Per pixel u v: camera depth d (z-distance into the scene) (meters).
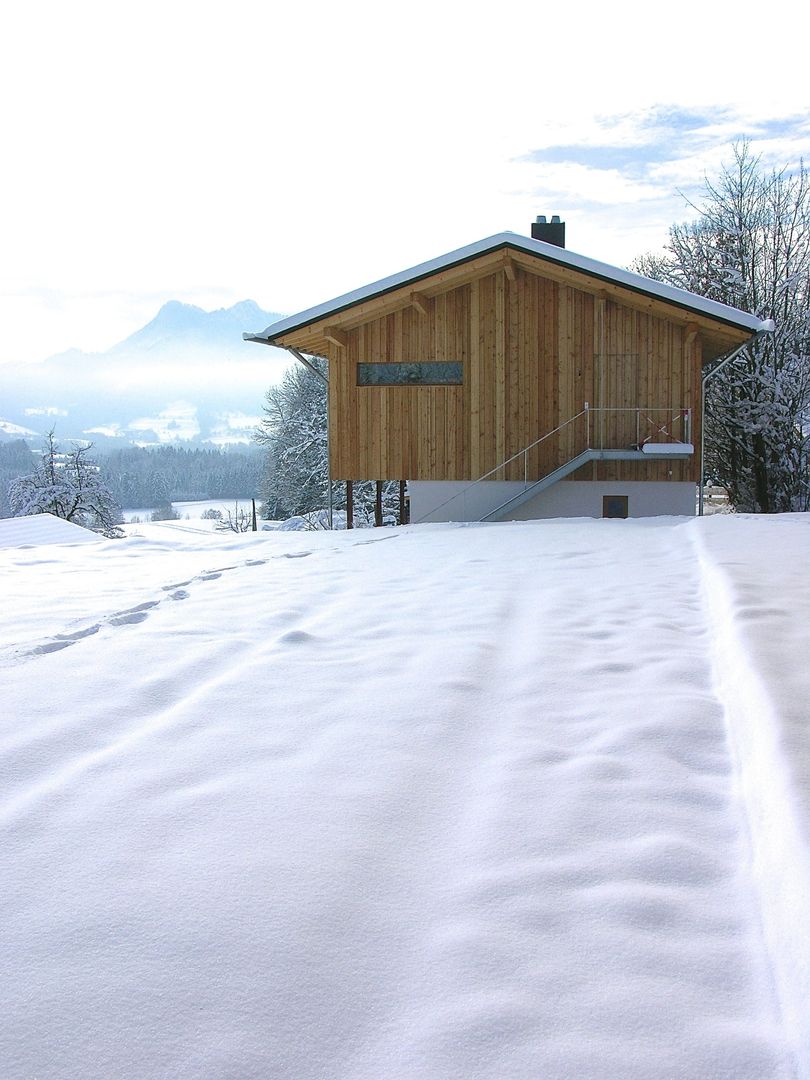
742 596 4.91
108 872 2.17
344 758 2.92
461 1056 1.52
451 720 3.27
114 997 1.69
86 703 3.61
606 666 3.97
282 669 4.06
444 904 2.00
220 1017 1.64
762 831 2.26
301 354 18.58
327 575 7.40
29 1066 1.52
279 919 1.94
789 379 24.61
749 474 26.41
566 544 9.45
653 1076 1.46
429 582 6.74
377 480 17.16
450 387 16.84
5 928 1.93
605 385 16.38
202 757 2.94
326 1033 1.59
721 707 3.35
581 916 1.93
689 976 1.73
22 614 6.02
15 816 2.50
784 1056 1.50
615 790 2.60
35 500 39.78
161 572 8.65
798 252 26.12
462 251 15.66
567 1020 1.60
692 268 27.16
